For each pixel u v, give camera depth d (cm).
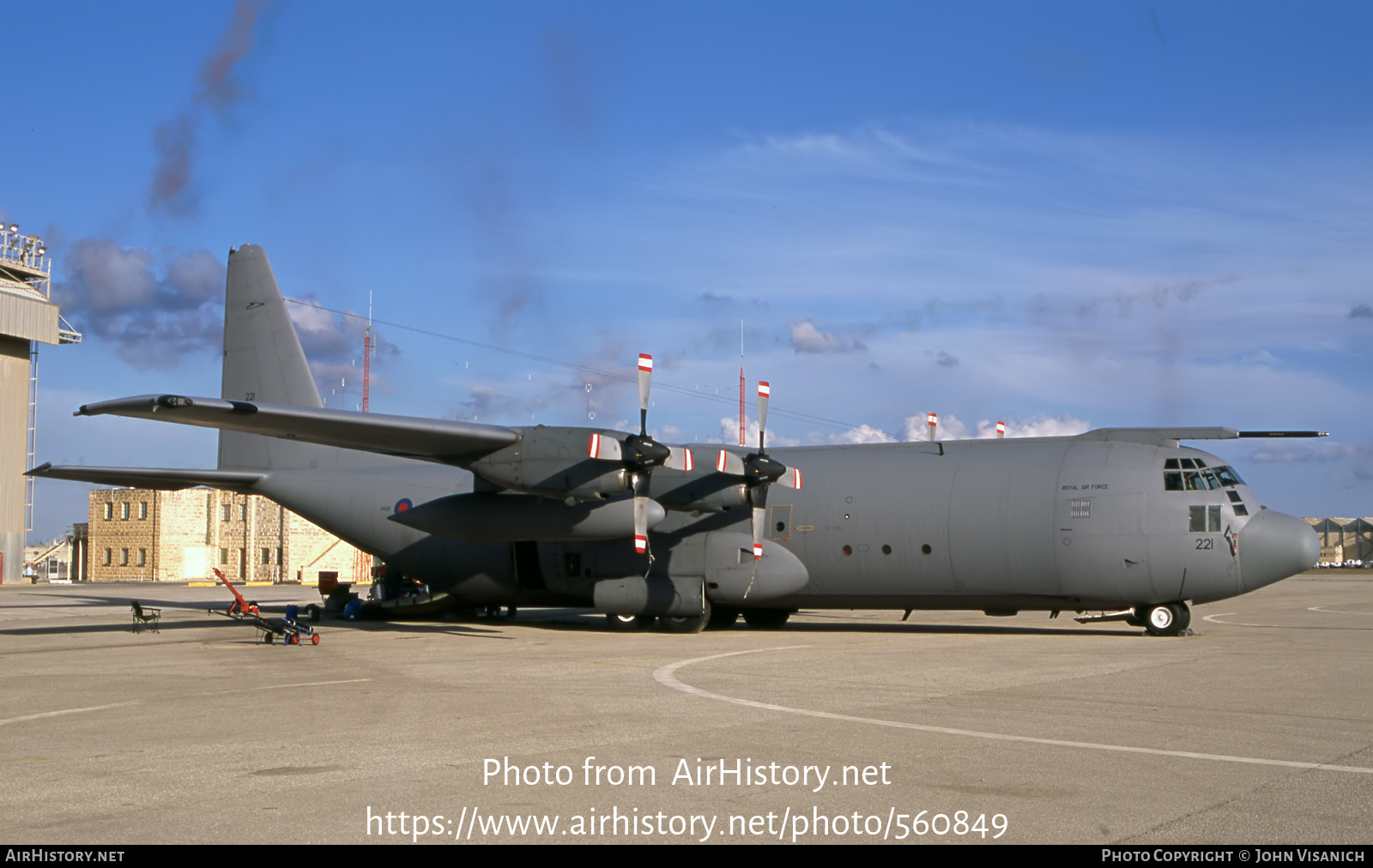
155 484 2369
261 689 1246
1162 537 1908
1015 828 635
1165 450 1981
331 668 1469
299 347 2511
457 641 1947
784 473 2081
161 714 1050
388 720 1006
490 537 2091
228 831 623
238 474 2467
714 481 2064
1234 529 1888
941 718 1010
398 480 2502
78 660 1588
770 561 2147
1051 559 1973
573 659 1584
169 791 721
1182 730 944
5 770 787
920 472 2117
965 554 2025
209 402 1623
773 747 869
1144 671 1384
